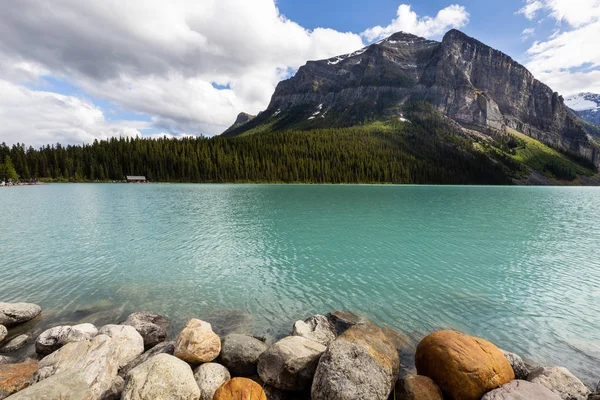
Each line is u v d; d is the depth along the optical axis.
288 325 12.38
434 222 38.47
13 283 16.33
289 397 7.96
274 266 19.88
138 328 11.01
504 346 11.06
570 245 26.95
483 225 36.94
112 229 31.73
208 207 51.69
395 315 13.29
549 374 8.24
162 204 55.53
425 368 7.94
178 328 12.02
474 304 14.48
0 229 31.19
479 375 7.18
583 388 7.87
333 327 11.62
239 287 16.25
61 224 34.25
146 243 25.77
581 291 16.17
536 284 17.16
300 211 47.47
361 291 15.91
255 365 9.02
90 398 6.97
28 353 10.12
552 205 64.06
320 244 26.03
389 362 7.55
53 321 12.32
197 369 8.48
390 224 36.41
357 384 6.82
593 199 82.75
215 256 22.08
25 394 6.26
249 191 93.75
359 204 59.16
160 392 7.01
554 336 11.76
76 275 17.75
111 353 9.05
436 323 12.66
